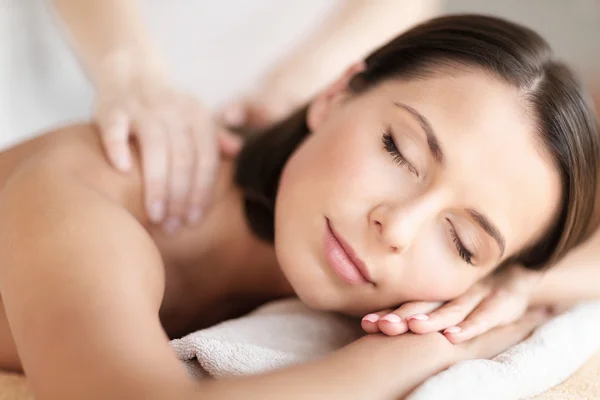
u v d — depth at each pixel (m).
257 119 1.12
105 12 1.04
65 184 0.65
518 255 0.78
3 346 0.70
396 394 0.56
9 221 0.60
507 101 0.71
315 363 0.56
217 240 0.88
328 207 0.71
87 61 1.02
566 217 0.76
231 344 0.58
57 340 0.49
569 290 0.87
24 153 0.77
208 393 0.48
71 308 0.50
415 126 0.70
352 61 1.32
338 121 0.79
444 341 0.66
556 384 0.66
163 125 0.82
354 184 0.70
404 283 0.71
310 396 0.51
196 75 1.36
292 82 1.22
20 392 0.61
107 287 0.52
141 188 0.79
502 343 0.72
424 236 0.70
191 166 0.82
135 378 0.47
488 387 0.58
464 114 0.70
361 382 0.55
